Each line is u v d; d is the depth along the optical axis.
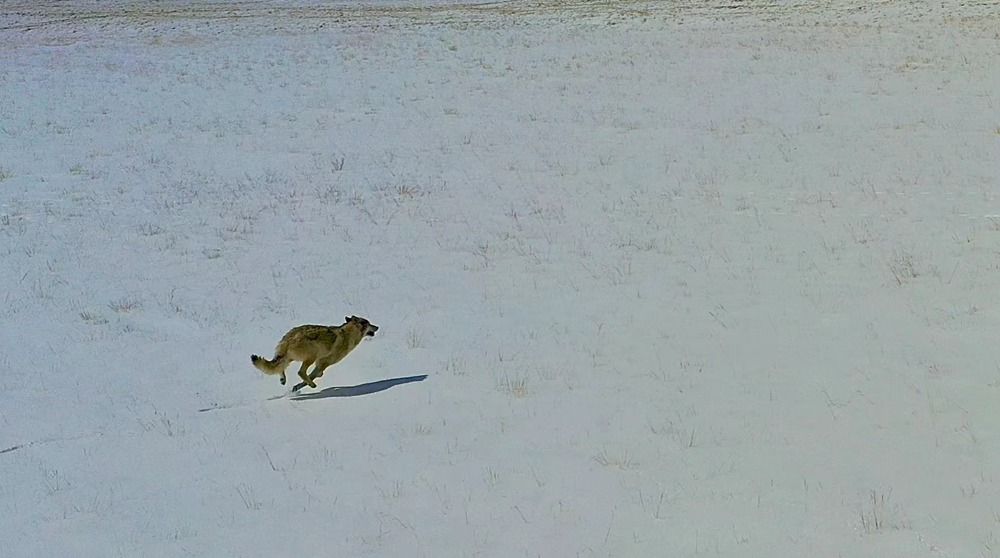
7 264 16.61
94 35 47.28
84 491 8.70
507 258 16.27
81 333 13.24
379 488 8.52
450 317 13.44
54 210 20.09
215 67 38.12
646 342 12.17
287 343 10.37
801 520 7.64
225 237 18.00
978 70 32.34
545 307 13.75
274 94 32.78
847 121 26.59
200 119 29.33
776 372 10.97
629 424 9.64
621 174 22.05
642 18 47.53
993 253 15.48
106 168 23.80
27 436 9.96
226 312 13.97
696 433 9.34
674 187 20.80
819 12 47.31
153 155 25.06
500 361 11.64
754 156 23.28
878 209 18.52
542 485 8.42
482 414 10.05
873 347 11.68
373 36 45.19
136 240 17.89
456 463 8.93
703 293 14.15
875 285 14.19
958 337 11.90
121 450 9.52
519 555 7.34
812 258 15.69
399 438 9.53
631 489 8.28
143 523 8.09
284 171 23.22
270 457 9.23
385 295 14.52
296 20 51.09
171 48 43.31
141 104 31.61
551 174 22.25
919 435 9.12
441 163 23.59
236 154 25.05
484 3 56.16
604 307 13.68
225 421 10.14
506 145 25.27
